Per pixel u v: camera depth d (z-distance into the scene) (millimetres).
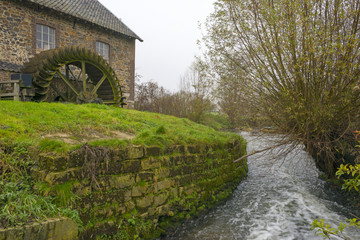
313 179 7516
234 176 7137
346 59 5180
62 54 9438
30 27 10758
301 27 5430
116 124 5898
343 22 5285
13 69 10055
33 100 9031
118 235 3648
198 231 4590
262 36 6066
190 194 5176
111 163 3672
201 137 6191
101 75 11664
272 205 5715
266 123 6895
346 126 5879
